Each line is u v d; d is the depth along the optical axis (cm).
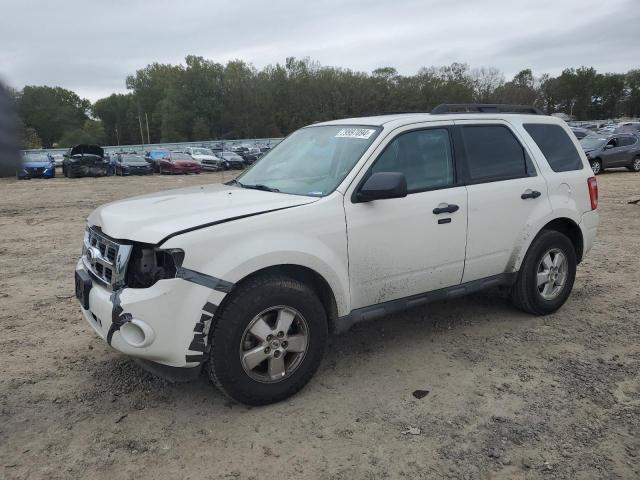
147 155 3691
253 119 8344
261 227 325
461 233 417
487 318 495
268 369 337
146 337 301
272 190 396
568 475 273
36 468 280
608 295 559
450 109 450
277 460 287
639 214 1087
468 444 299
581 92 10788
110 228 328
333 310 365
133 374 386
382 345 437
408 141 402
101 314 316
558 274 499
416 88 8856
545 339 444
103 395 357
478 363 401
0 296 577
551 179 482
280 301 331
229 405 344
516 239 456
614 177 1978
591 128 5725
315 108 8500
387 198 353
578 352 418
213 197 376
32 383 372
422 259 398
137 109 10088
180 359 307
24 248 852
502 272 461
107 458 289
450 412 332
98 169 2845
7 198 1716
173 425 321
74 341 447
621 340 441
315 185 383
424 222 394
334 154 403
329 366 399
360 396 354
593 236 527
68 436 310
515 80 10381
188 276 301
